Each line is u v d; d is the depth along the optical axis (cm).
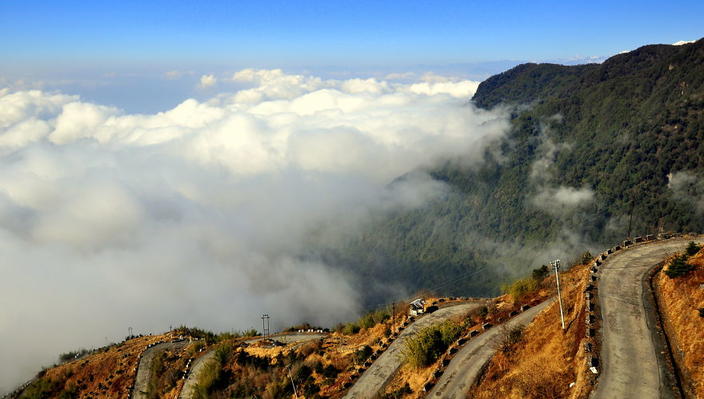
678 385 2870
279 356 6203
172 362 7256
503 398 3528
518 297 5525
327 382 5162
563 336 3784
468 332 4944
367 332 6619
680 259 3881
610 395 2898
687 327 3256
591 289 4131
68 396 7206
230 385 5784
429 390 4081
